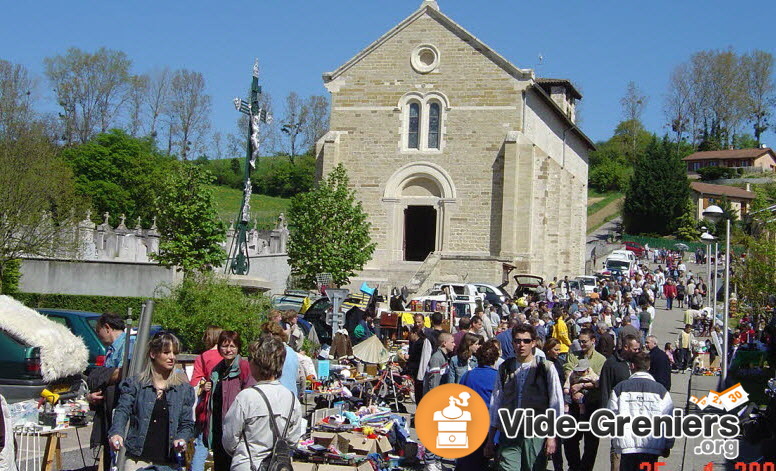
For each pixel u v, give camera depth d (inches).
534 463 407.8
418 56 1797.5
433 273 1679.4
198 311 732.7
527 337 411.2
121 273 1352.1
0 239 1243.2
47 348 572.1
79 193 2315.5
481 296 1416.1
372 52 1818.4
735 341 1172.5
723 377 815.7
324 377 643.5
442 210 1774.1
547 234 1895.9
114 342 436.8
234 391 380.5
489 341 446.6
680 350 1088.2
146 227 2837.1
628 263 2482.8
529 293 1562.5
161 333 358.3
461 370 483.2
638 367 428.5
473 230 1756.9
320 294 1219.2
